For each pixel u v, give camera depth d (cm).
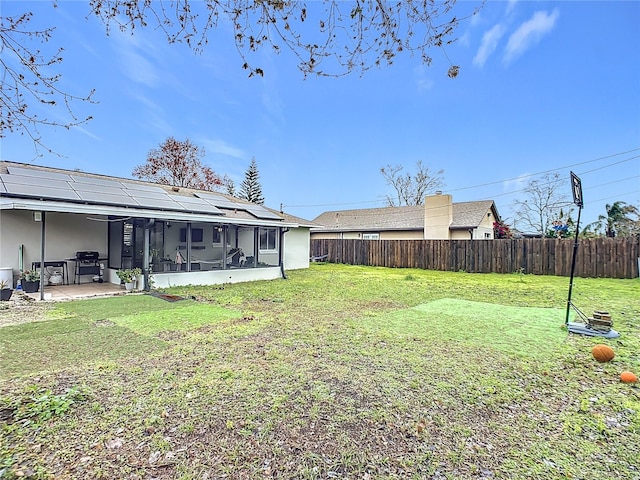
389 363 404
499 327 571
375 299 844
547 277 1314
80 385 335
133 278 932
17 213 903
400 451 238
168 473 214
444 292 959
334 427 267
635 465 223
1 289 743
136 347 455
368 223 2466
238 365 394
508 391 332
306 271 1594
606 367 393
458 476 213
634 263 1209
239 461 227
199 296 866
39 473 212
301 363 402
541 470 219
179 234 1244
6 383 338
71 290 902
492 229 2308
